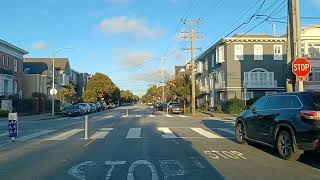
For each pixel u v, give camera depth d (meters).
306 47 57.66
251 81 61.38
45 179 9.71
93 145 15.99
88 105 57.50
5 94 57.69
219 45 64.00
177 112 55.19
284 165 11.56
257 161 12.21
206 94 74.88
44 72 82.12
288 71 17.80
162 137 18.84
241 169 10.90
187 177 9.85
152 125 27.17
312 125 11.51
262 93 61.66
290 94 12.90
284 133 12.58
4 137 20.17
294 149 11.98
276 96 13.69
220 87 63.84
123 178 9.73
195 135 19.84
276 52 61.66
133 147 15.24
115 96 118.31
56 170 10.81
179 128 24.31
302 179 9.69
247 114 15.53
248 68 61.59
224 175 10.09
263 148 15.06
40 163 11.94
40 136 20.30
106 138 18.58
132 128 24.38
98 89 101.19
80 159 12.54
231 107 51.16
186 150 14.42
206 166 11.30
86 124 18.66
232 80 61.56
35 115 52.69
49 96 79.25
